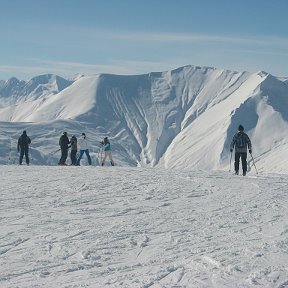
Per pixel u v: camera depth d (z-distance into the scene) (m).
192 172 24.53
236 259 7.81
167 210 12.85
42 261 7.80
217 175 22.97
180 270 7.23
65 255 8.18
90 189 16.70
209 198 15.20
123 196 15.23
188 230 10.32
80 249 8.59
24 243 8.98
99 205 13.48
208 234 9.92
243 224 11.01
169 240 9.36
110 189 16.81
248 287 6.34
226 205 13.80
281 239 9.31
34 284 6.60
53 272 7.22
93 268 7.48
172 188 17.39
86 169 25.59
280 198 15.40
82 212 12.34
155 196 15.38
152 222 11.15
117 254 8.32
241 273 7.01
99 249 8.61
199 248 8.69
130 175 21.83
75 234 9.77
